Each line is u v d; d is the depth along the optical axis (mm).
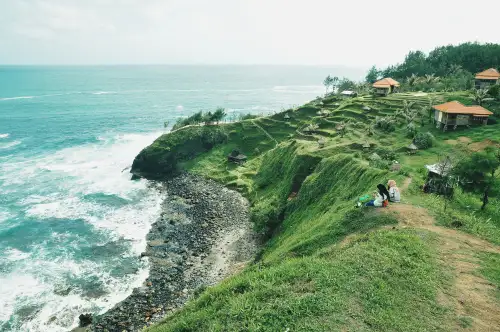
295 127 116500
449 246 26125
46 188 86938
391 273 21703
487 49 173500
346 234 32781
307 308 18469
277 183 79688
